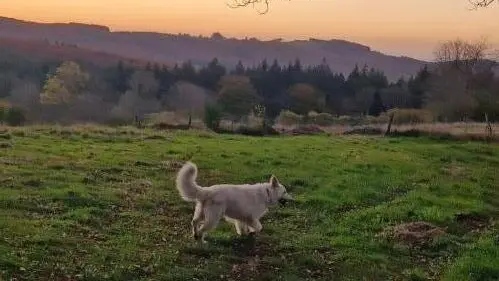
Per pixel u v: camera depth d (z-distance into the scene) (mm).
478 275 12102
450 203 18609
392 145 34312
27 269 10133
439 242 14359
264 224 15234
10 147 23484
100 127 33750
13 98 91562
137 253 11781
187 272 11016
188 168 12914
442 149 33281
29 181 17047
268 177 21656
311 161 25734
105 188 17375
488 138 39656
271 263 12133
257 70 141500
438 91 80938
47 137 27734
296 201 17953
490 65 85438
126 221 14273
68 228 12844
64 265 10570
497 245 14250
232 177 21438
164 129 37844
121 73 128250
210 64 150750
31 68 123562
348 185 20891
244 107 76125
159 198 16922
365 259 12883
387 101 103688
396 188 21234
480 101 67312
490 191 21766
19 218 13164
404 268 12766
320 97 107625
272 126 46312
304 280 11414
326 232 14906
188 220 15086
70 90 97438
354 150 30391
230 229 14555
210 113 42969
